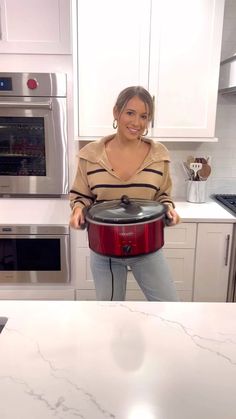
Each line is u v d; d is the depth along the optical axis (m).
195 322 0.89
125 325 0.88
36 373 0.71
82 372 0.71
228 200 2.46
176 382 0.69
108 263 1.44
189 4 2.04
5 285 2.40
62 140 2.20
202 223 2.11
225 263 2.18
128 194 1.49
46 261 2.35
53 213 2.32
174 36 2.08
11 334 0.84
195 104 2.18
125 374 0.71
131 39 2.08
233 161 2.60
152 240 1.26
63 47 2.14
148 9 2.04
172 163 2.58
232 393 0.67
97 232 1.25
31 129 2.19
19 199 2.34
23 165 2.26
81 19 2.04
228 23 2.37
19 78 2.09
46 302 0.99
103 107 2.17
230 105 2.50
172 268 2.20
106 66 2.11
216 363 0.74
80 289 2.31
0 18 2.08
